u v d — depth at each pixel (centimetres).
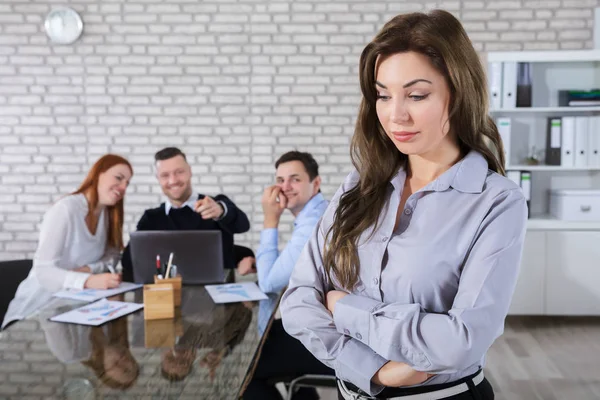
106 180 286
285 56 493
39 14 493
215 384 150
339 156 500
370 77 105
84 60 497
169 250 264
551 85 448
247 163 504
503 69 431
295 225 257
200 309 225
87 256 287
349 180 124
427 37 95
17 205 509
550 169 447
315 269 122
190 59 496
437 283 105
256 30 492
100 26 493
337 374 109
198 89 498
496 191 103
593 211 418
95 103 501
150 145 504
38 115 502
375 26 486
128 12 492
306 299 117
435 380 106
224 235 322
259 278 251
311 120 498
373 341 103
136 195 507
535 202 460
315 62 493
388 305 104
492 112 449
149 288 214
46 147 505
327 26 489
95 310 222
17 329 201
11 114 503
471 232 103
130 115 502
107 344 184
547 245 423
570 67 445
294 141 501
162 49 495
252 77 496
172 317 213
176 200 324
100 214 294
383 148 114
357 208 114
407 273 106
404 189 114
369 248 112
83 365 166
